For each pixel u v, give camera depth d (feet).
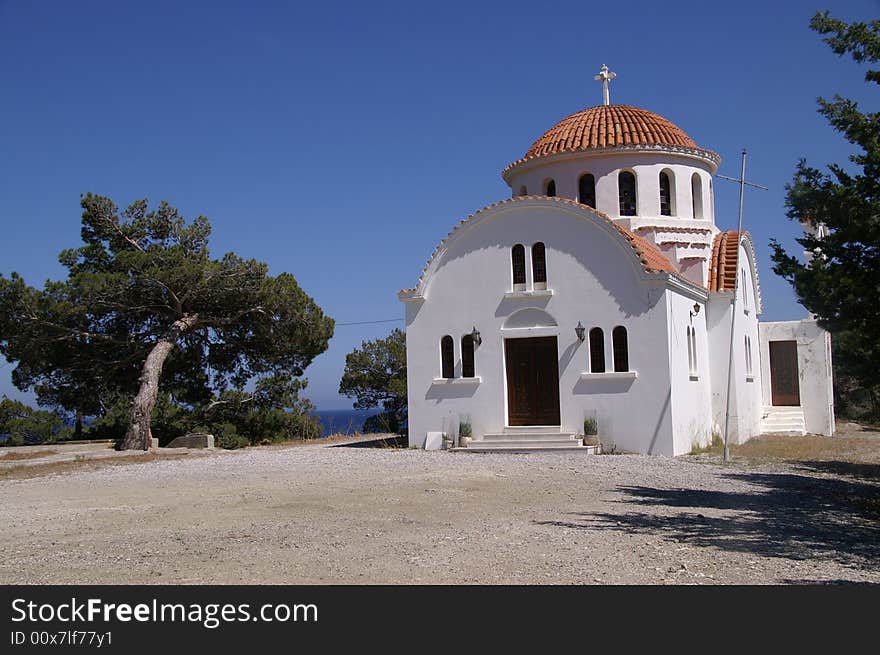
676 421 77.00
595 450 77.56
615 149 91.09
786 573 31.01
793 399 112.06
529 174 96.43
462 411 84.58
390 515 43.70
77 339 108.47
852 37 44.91
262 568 31.91
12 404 126.82
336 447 98.37
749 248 101.04
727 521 42.14
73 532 41.04
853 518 44.47
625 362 78.95
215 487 57.67
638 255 77.97
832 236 46.03
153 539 38.29
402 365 136.05
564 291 81.41
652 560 32.81
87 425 129.80
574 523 40.93
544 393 82.38
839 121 46.03
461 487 54.49
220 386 125.59
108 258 114.11
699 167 96.43
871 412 143.84
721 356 89.61
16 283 100.58
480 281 84.84
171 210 117.08
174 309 109.40
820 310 46.83
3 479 68.74
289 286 113.91
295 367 126.00
